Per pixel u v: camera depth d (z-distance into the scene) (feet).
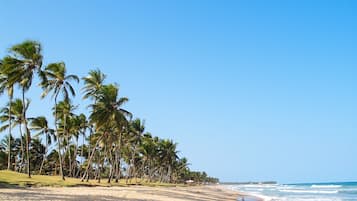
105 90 209.67
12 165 337.31
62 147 310.04
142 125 323.16
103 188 163.43
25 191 109.19
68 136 280.31
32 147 352.90
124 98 213.05
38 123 261.65
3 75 181.68
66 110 242.78
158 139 421.59
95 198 102.06
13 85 170.50
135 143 335.88
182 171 629.92
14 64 162.30
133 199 109.91
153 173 492.13
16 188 120.26
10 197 85.35
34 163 355.15
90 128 288.51
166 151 412.57
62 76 187.11
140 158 434.30
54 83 188.44
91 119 206.69
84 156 368.48
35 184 140.56
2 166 326.03
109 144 247.50
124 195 124.67
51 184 148.77
